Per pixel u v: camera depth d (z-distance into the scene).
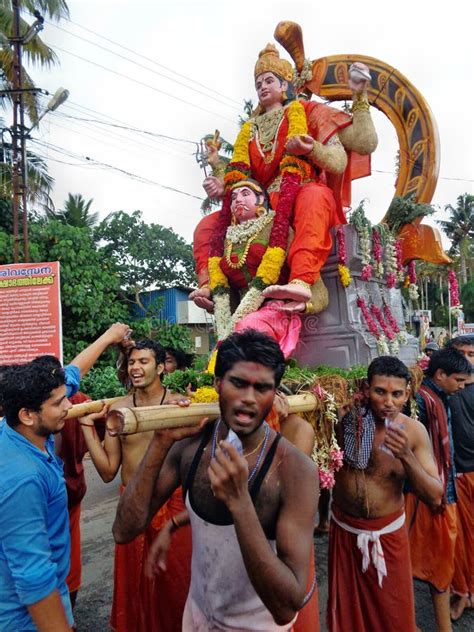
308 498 1.49
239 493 1.28
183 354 5.02
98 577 3.95
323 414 2.59
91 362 2.92
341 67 5.49
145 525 1.67
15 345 4.77
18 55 10.22
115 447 3.00
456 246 34.00
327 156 3.72
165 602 2.68
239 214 3.89
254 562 1.26
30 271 4.78
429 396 3.21
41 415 1.98
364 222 4.30
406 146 5.45
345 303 4.11
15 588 1.77
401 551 2.49
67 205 16.97
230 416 1.44
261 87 4.27
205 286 4.31
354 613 2.54
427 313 12.42
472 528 3.45
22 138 10.42
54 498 1.98
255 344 1.43
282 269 3.75
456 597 3.47
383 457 2.50
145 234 18.61
